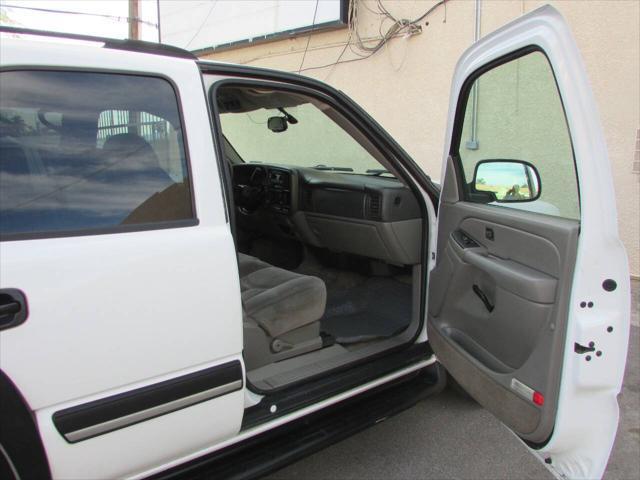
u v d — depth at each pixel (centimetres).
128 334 133
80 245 129
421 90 588
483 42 180
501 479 212
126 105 142
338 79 677
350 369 209
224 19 807
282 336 210
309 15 681
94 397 131
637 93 418
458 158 216
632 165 428
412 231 243
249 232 369
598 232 141
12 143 126
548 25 143
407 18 585
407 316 287
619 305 146
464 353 196
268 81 180
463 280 202
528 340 162
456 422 252
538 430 157
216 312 148
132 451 139
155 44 150
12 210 124
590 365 146
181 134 150
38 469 125
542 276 157
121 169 140
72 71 134
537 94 225
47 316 121
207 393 150
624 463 222
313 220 311
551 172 176
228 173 161
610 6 421
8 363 116
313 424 198
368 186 261
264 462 177
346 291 326
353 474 216
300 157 352
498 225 180
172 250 141
